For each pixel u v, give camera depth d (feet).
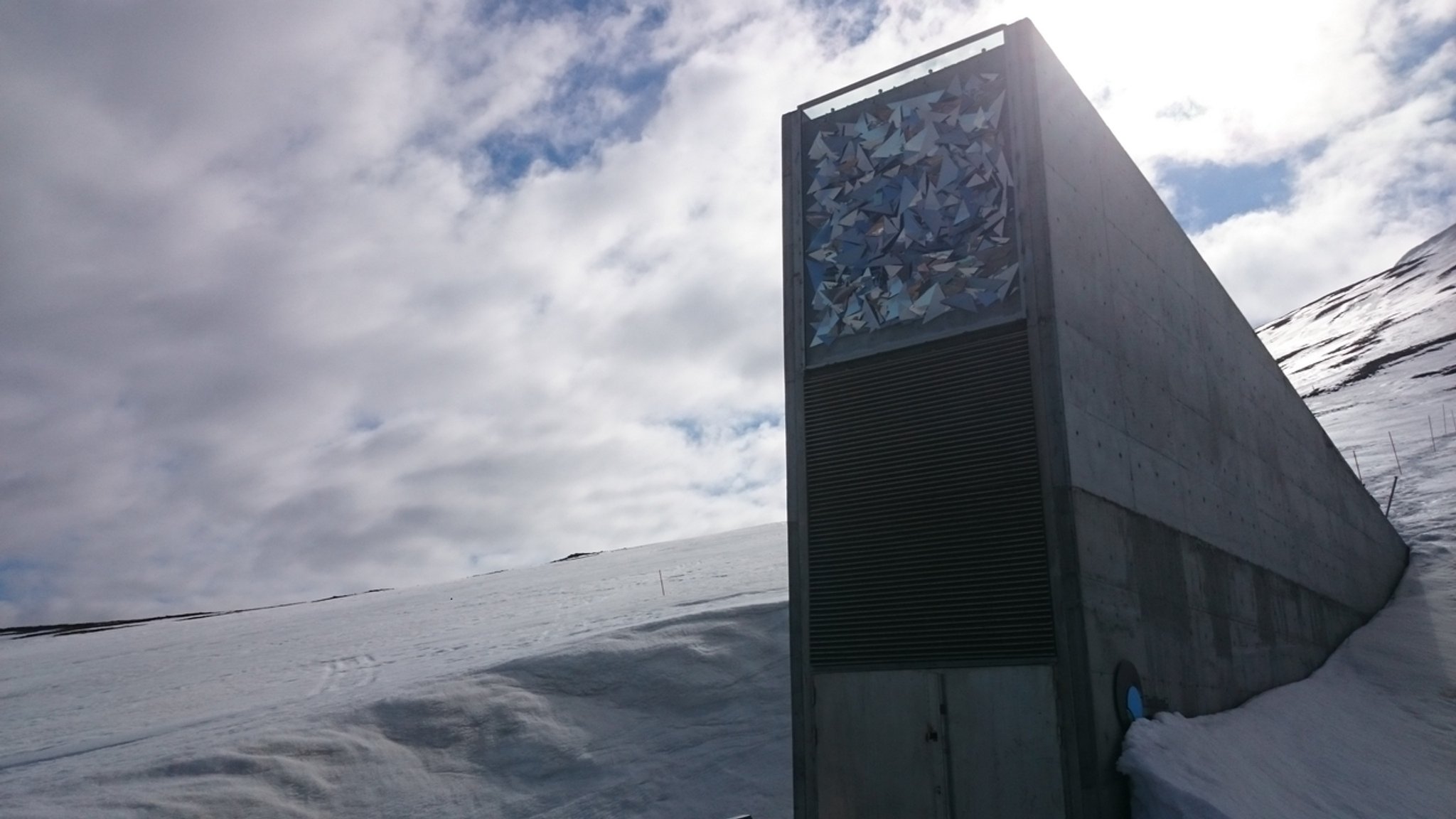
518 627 89.66
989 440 25.86
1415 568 69.56
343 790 44.80
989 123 28.27
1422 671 47.14
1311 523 50.19
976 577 25.14
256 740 49.06
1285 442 47.83
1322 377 279.69
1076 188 28.78
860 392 28.53
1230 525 37.17
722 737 46.93
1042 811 22.85
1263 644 38.47
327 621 147.95
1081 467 25.23
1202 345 37.91
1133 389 30.19
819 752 26.58
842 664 26.73
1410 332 306.35
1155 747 23.81
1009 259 26.94
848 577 27.20
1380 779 32.24
